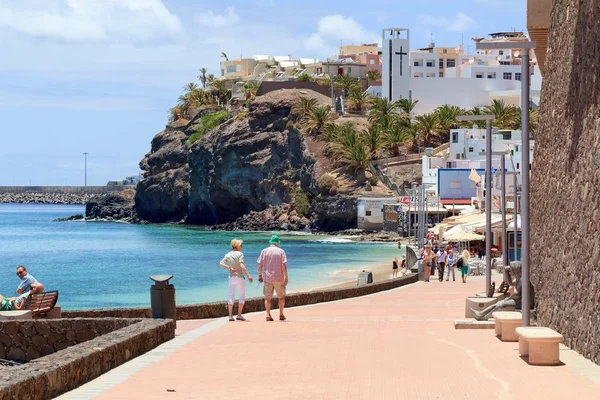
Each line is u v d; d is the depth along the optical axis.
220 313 22.58
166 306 17.36
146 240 132.25
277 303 25.22
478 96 167.75
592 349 13.15
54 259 95.44
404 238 122.25
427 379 11.59
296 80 178.88
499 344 15.30
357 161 141.75
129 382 11.65
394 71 163.88
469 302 20.02
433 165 126.50
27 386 9.70
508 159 110.44
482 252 68.62
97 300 53.75
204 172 172.38
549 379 11.39
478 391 10.59
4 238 141.75
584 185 14.72
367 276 41.59
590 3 14.93
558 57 18.53
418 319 21.08
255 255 95.25
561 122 17.52
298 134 154.12
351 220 140.00
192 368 12.86
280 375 12.13
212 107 193.00
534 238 20.09
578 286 14.50
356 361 13.41
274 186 156.62
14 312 17.20
